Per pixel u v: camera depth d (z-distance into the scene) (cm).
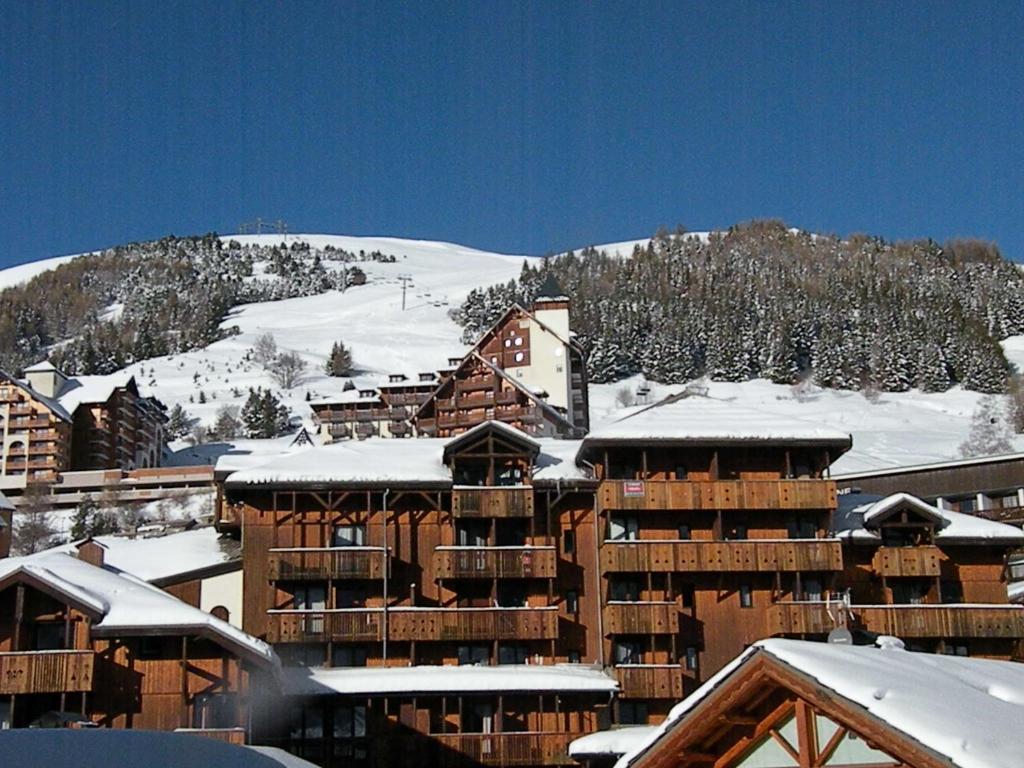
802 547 5338
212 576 5316
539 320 12781
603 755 4559
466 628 5144
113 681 4288
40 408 13900
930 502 7700
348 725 4894
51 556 4728
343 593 5278
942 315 18438
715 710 1848
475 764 4834
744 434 5491
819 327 18350
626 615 5162
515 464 5528
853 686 1678
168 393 19575
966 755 1502
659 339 18150
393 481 5334
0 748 1673
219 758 1795
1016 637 5334
